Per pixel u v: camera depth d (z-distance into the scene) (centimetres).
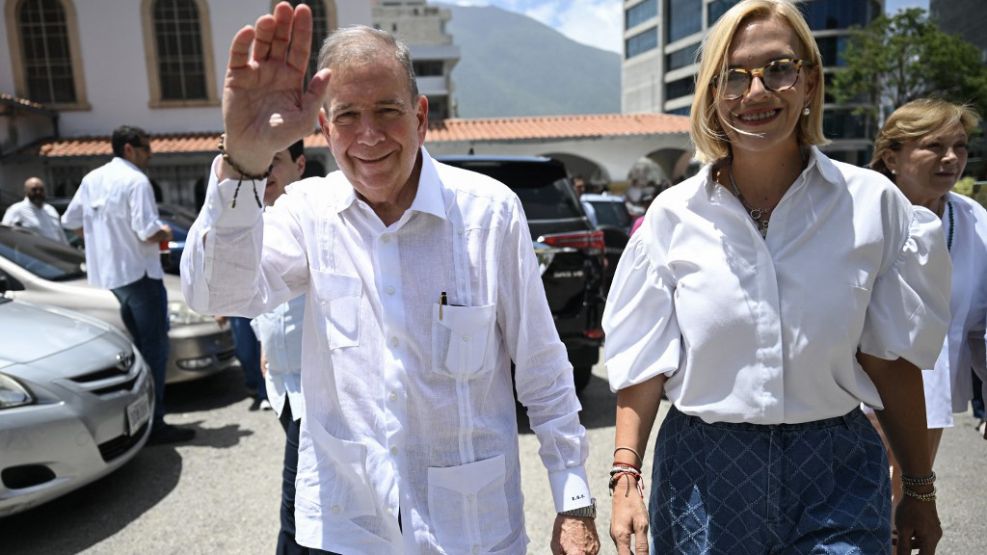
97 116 1734
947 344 239
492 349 160
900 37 3145
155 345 436
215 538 320
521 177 485
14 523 337
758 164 164
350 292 156
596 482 379
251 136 129
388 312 153
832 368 155
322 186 166
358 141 146
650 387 174
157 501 359
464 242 157
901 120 248
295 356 225
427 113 164
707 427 164
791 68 155
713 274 158
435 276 155
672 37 7088
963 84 2841
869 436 161
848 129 4591
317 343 162
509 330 166
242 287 142
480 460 157
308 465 166
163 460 414
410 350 154
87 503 358
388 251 155
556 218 472
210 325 519
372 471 154
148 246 430
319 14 1723
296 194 166
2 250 495
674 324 168
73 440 318
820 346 153
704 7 6247
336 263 157
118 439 349
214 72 1748
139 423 367
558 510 166
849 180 158
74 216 437
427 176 158
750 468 157
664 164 2228
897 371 169
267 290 154
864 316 156
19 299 469
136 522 337
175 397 546
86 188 427
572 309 464
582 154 1916
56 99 1722
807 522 153
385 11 4984
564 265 458
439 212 154
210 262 137
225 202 133
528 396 170
